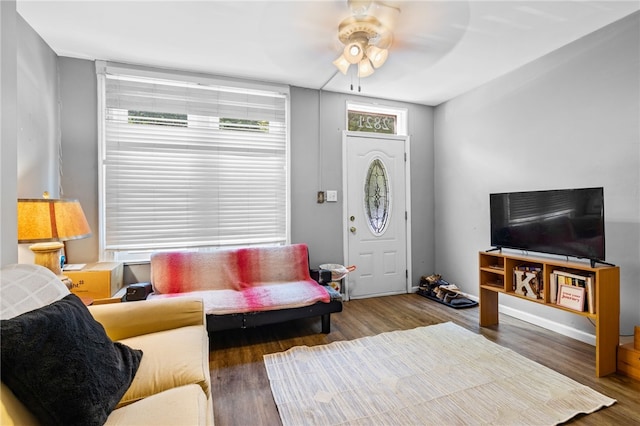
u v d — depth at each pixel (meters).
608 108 2.43
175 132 3.16
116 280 2.66
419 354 2.39
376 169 4.03
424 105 4.25
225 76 3.29
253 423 1.66
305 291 2.84
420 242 4.25
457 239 3.93
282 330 2.93
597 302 2.09
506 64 3.03
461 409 1.74
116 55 2.83
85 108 2.91
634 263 2.30
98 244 2.95
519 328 2.90
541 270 2.55
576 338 2.65
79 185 2.89
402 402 1.80
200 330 1.74
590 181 2.55
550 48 2.74
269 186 3.51
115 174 2.99
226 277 2.98
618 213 2.38
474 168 3.67
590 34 2.52
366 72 2.56
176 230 3.17
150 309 1.74
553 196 2.47
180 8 2.13
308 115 3.68
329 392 1.91
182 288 2.82
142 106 3.06
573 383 1.98
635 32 2.27
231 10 2.16
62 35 2.48
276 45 2.65
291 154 3.60
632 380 2.02
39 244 2.05
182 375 1.31
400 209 4.14
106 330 1.63
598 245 2.17
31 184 2.36
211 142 3.28
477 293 3.65
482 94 3.54
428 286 4.02
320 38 2.53
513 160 3.19
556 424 1.62
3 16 1.57
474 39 2.55
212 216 3.29
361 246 3.95
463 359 2.30
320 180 3.74
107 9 2.14
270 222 3.53
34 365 0.94
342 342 2.62
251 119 3.43
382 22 2.28
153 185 3.10
